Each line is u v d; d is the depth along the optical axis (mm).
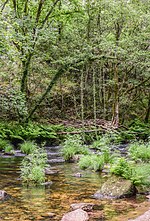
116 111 21766
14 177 9305
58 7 21234
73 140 14234
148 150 12766
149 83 24906
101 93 24906
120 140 18562
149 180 7930
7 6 20859
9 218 5820
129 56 20047
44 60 20969
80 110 24203
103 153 11734
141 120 26609
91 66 22562
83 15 21500
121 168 7812
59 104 24359
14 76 20297
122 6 19844
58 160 12750
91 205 6449
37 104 20453
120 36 21500
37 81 22312
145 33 20594
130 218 5770
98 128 20328
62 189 7949
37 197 7203
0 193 7156
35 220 5730
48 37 17891
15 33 15750
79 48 20328
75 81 24203
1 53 14789
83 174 9844
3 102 17172
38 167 8953
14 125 18969
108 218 5777
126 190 7285
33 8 21141
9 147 15023
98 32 21766
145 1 21172
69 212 5945
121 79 24500
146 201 6879
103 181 8859
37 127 18984
